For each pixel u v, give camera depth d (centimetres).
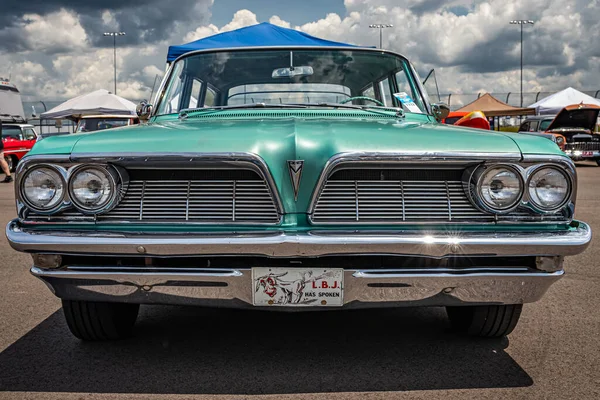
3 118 1925
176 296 235
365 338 296
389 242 220
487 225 233
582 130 1767
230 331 308
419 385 238
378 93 358
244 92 353
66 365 261
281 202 227
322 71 356
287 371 253
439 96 377
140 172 234
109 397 228
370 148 229
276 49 364
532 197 232
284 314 338
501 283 235
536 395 229
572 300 375
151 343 290
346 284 227
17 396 229
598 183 1258
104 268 232
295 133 241
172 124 288
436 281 229
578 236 231
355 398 226
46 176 232
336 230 225
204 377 247
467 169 233
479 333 291
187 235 224
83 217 232
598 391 233
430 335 301
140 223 231
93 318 274
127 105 2311
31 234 230
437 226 231
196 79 357
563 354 275
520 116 2764
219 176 232
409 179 234
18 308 357
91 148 233
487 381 243
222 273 227
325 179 227
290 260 228
